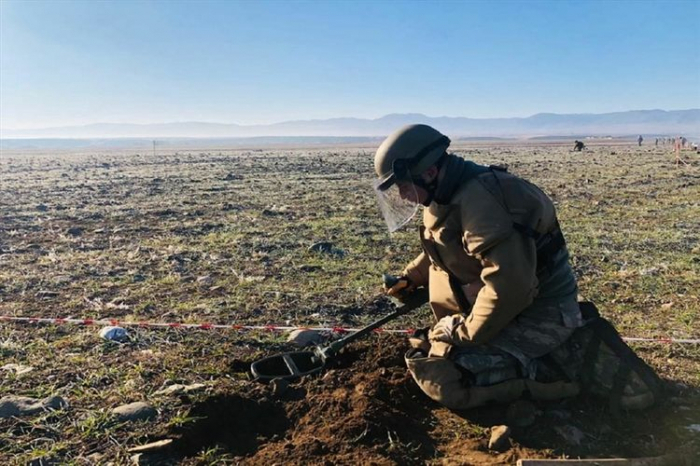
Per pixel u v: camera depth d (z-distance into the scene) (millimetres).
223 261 8977
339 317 6340
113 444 3805
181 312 6516
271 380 4543
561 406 4133
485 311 3838
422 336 4668
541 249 3965
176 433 3914
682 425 3955
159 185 22047
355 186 21031
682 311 6520
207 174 27984
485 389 4102
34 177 27297
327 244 9781
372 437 3873
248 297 7074
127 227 12164
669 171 26156
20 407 4184
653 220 12648
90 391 4520
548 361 4125
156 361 5090
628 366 4078
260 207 15305
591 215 13414
